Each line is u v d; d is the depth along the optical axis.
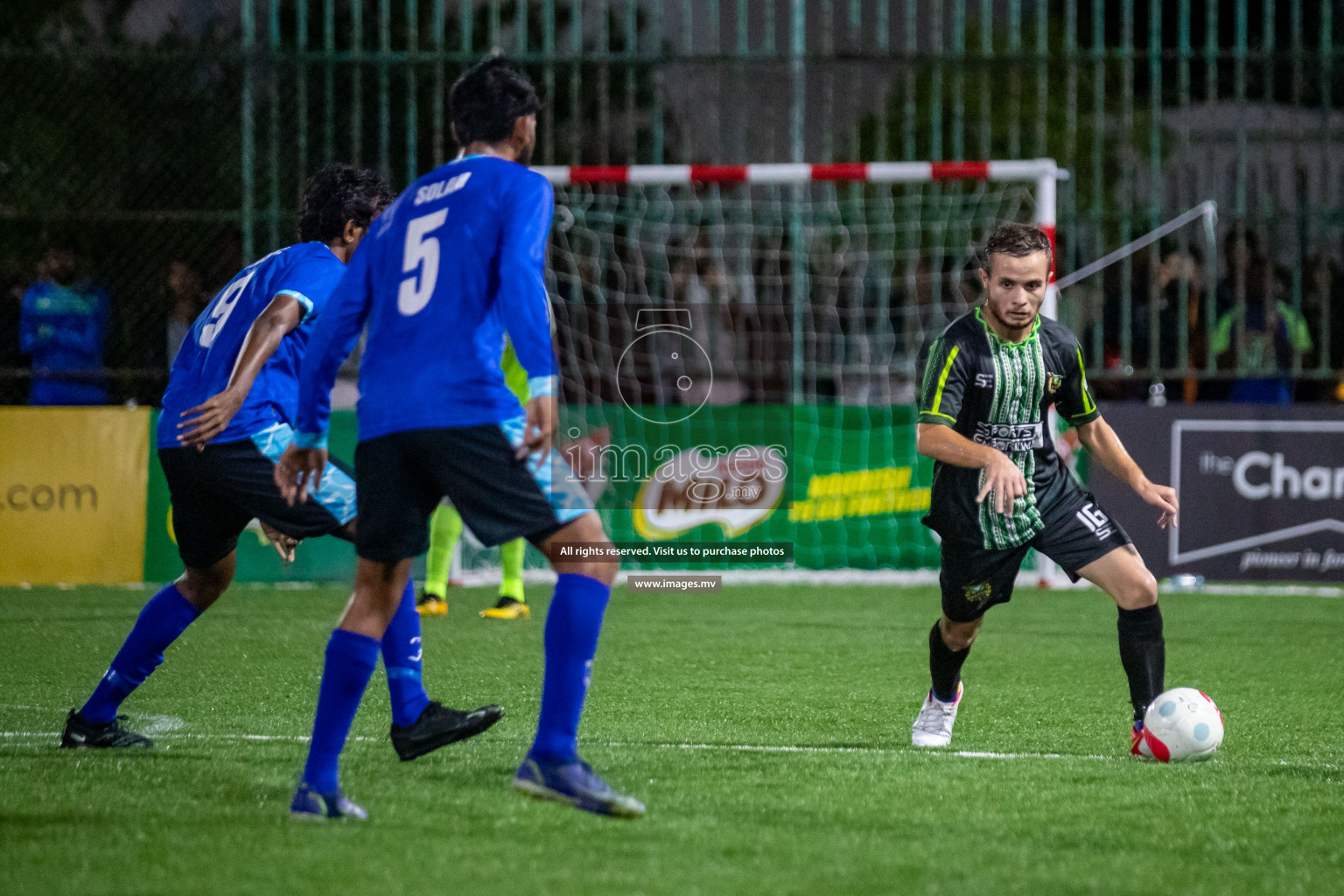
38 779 11.45
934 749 13.52
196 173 31.59
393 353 10.06
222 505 13.03
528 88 10.73
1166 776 11.92
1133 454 29.61
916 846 9.42
